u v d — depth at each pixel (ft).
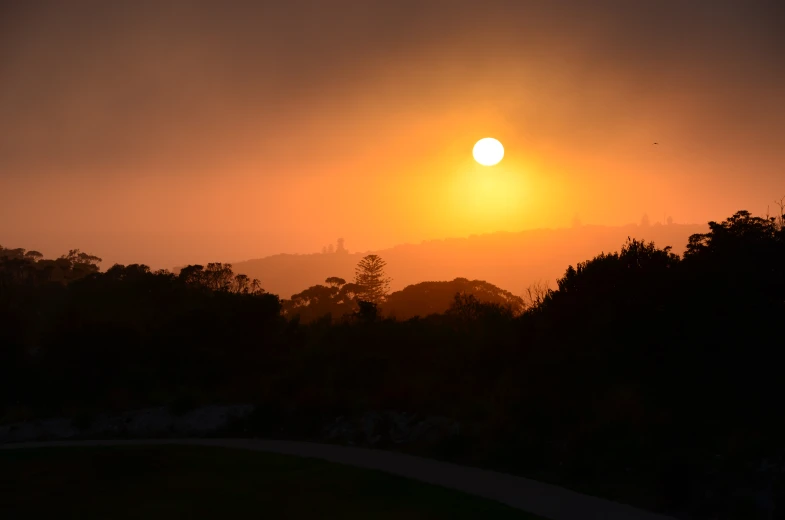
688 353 54.03
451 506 39.04
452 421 60.85
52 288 257.96
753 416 49.42
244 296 133.69
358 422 67.51
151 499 41.39
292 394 82.48
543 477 47.85
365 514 37.47
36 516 38.06
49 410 90.79
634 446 47.52
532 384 62.34
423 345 89.45
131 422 80.28
